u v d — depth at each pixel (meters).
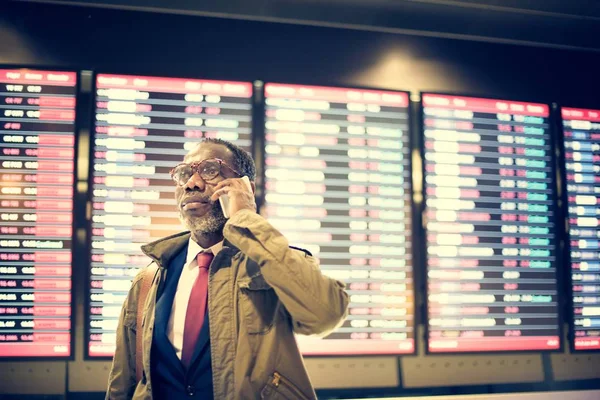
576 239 2.19
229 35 2.13
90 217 1.88
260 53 2.14
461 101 2.17
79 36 2.04
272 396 1.08
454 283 2.07
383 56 2.22
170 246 1.28
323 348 1.96
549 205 2.17
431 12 2.19
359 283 2.01
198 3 2.07
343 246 2.02
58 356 1.84
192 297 1.18
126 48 2.06
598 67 2.39
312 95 2.07
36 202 1.88
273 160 2.02
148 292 1.26
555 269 2.14
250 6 2.10
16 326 1.84
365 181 2.06
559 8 2.19
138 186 1.93
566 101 2.31
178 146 1.96
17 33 2.00
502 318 2.08
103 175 1.91
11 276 1.85
